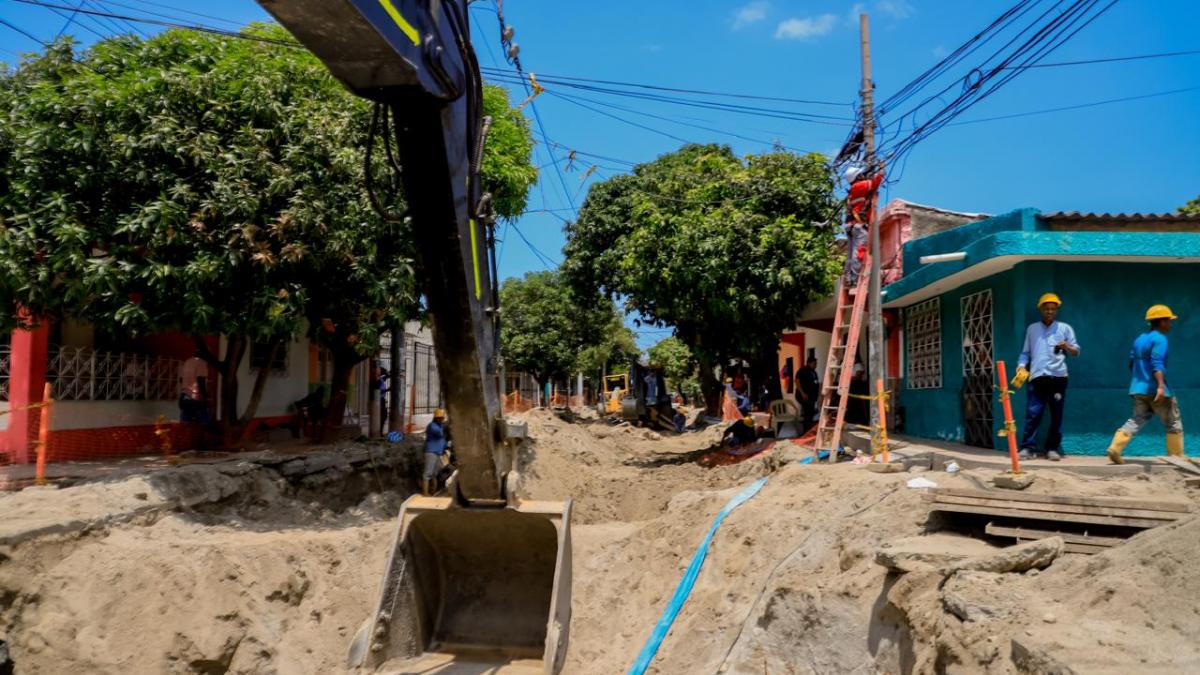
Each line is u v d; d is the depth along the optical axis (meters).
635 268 15.98
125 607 8.18
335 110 11.35
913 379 14.64
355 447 15.14
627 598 9.39
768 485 10.13
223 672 8.18
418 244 5.46
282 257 10.38
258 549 9.08
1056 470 8.27
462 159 5.51
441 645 7.69
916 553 5.98
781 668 6.86
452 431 6.38
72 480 10.39
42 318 11.18
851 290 12.26
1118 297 9.94
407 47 4.38
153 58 11.61
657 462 19.08
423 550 7.78
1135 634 4.21
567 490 16.06
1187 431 9.73
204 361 15.30
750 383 21.41
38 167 9.94
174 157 10.27
